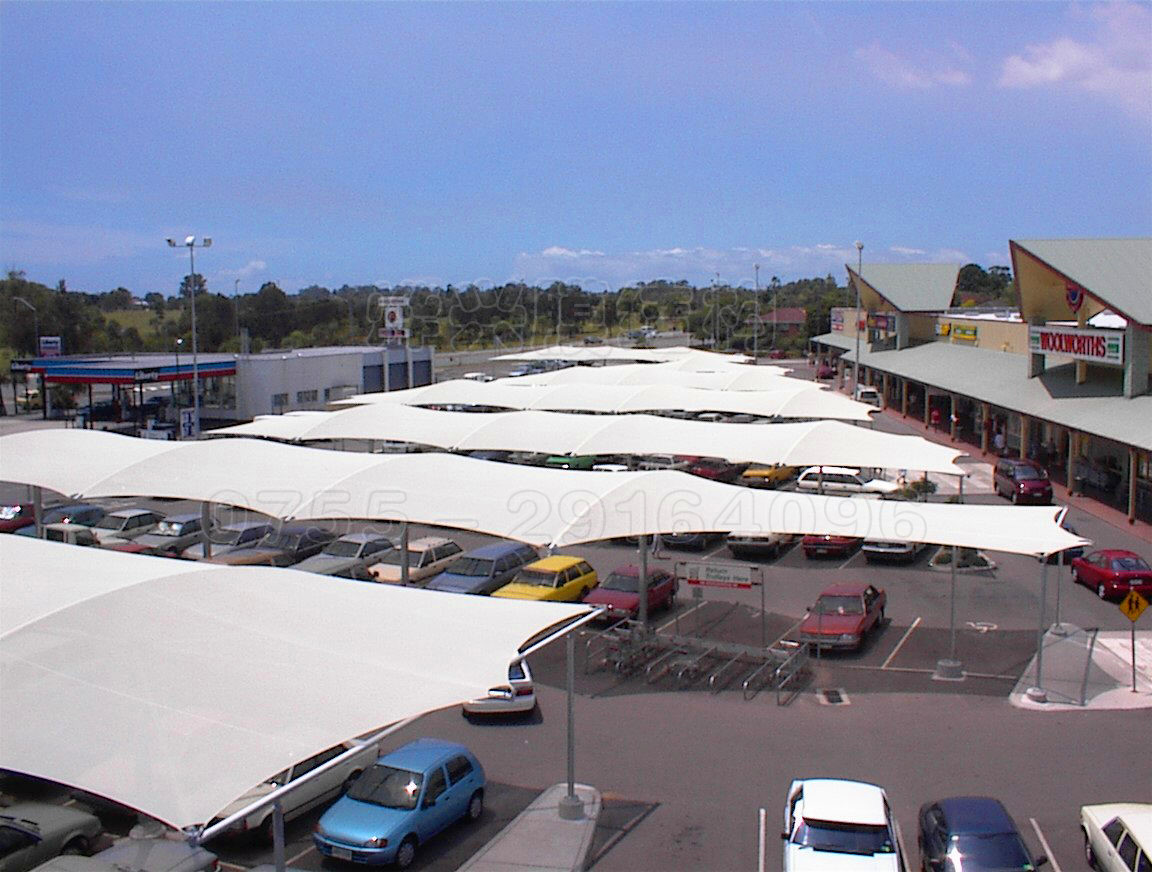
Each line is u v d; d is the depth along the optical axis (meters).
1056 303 47.34
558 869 13.60
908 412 69.25
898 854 12.86
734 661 22.45
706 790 16.08
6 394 82.62
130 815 15.45
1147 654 22.45
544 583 25.11
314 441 51.38
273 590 15.26
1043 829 14.66
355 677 12.40
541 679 21.56
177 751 10.57
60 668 12.21
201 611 13.96
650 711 19.62
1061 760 17.05
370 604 15.27
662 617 25.59
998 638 23.69
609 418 40.12
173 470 28.50
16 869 13.30
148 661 12.47
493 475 26.70
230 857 14.23
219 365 61.81
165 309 182.62
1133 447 33.78
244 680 12.13
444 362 109.62
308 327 130.50
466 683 12.44
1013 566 30.69
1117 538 32.97
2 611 13.79
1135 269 42.22
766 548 31.86
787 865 12.77
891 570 30.36
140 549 30.14
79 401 77.25
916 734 18.25
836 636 22.30
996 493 41.12
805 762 17.09
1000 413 53.28
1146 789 15.95
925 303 73.94
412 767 14.50
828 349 100.94
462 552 30.03
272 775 10.19
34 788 15.53
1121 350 38.97
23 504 35.09
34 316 96.75
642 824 14.96
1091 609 25.95
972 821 13.07
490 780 16.61
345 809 14.02
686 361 72.81
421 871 13.63
